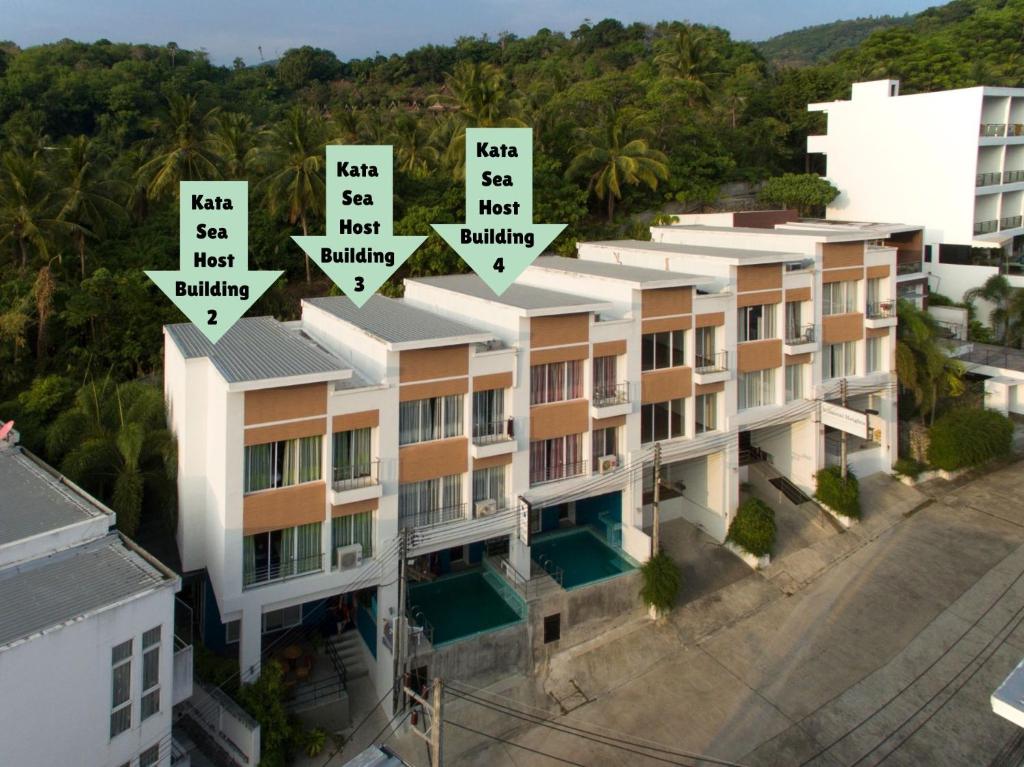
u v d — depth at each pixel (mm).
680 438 31297
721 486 32469
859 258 36406
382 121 61000
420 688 23859
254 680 22656
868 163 59938
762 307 33375
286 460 22781
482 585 28328
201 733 22406
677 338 30766
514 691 25094
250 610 22469
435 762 16547
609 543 30469
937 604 29109
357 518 24047
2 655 15227
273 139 46406
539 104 55375
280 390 22219
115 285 36469
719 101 67750
